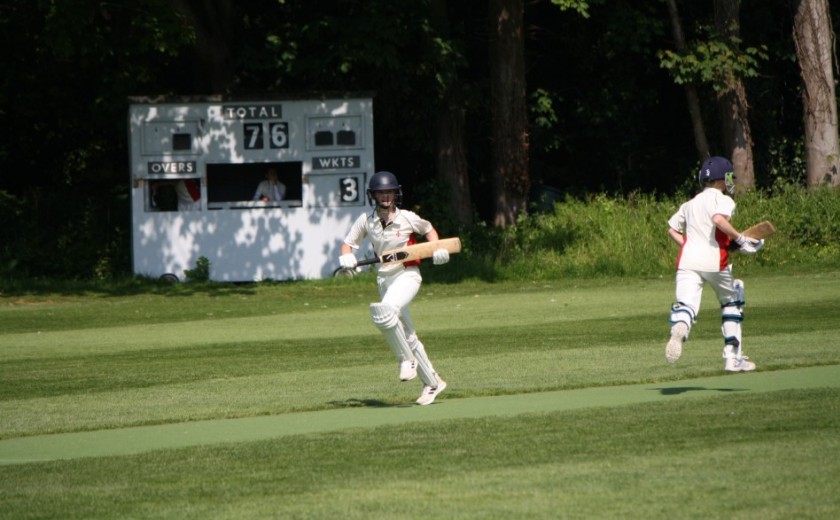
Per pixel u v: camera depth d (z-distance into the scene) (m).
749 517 19.73
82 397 39.25
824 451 24.56
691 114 114.75
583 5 102.75
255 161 99.62
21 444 30.64
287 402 36.31
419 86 111.06
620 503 20.92
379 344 53.47
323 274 100.12
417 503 21.56
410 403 35.38
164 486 23.98
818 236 99.75
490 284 93.94
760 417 28.88
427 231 35.19
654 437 26.81
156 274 98.50
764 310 61.31
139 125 98.25
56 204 110.44
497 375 40.66
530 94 119.00
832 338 48.00
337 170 100.19
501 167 112.00
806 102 109.75
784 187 108.31
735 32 110.06
